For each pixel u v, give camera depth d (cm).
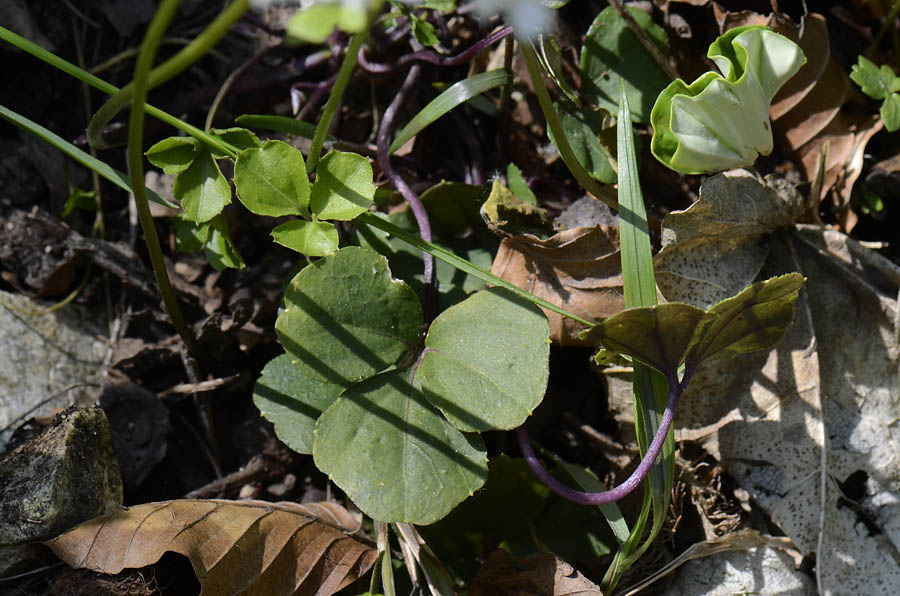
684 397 45
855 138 46
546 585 44
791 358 45
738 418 45
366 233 46
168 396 47
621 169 44
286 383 45
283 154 43
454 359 43
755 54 44
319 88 48
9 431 46
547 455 46
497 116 48
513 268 45
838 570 44
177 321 46
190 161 44
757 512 45
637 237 44
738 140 44
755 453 45
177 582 44
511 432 46
